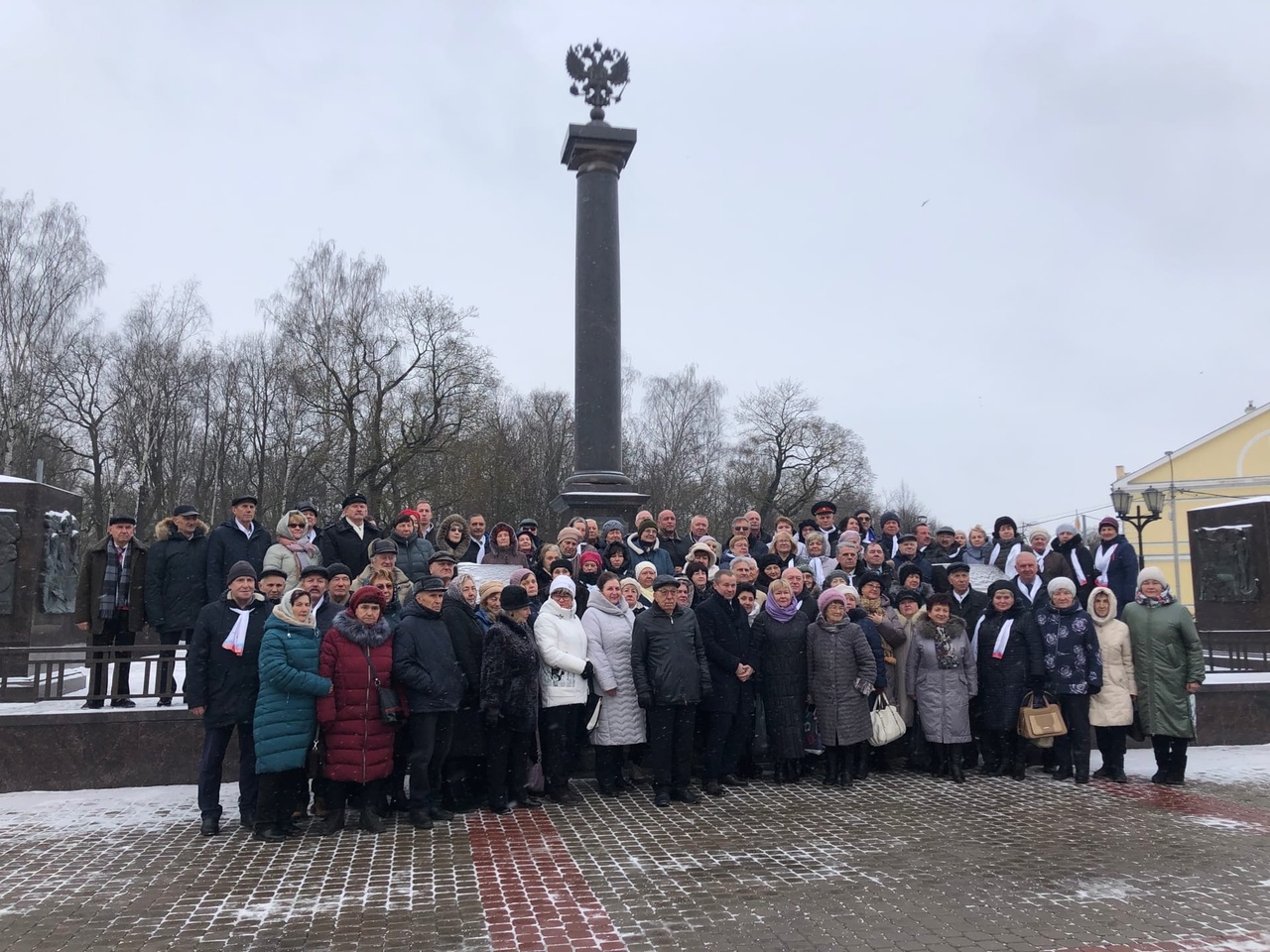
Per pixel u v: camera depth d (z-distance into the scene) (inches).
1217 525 558.3
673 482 1999.3
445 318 1460.4
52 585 451.8
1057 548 470.6
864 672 356.5
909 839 280.8
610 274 614.2
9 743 346.3
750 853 266.2
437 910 220.5
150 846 279.0
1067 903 223.5
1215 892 231.3
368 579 327.6
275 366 1552.7
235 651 294.7
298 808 303.4
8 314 1224.8
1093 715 368.5
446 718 306.0
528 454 1855.3
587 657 338.0
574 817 308.2
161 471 1525.6
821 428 2003.0
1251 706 445.1
